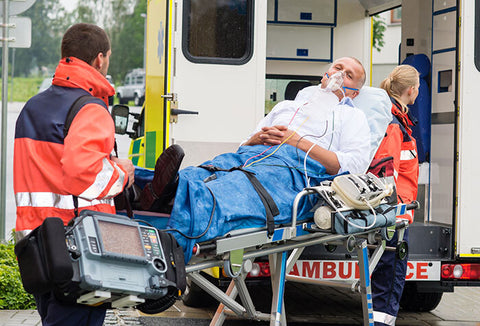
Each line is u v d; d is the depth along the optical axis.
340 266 5.66
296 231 4.30
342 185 4.35
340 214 4.24
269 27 8.64
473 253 5.85
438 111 6.54
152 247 3.32
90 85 3.63
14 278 6.18
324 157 4.84
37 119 3.55
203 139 5.95
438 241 5.97
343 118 5.11
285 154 4.74
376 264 4.98
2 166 8.08
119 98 42.78
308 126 5.17
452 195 6.03
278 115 5.49
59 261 3.05
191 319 6.12
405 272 5.27
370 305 4.80
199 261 4.09
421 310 6.89
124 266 3.21
